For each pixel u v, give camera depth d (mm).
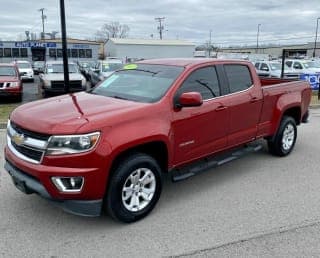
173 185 5383
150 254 3574
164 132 4312
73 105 4336
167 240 3830
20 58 56812
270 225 4172
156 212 4480
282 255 3562
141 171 4219
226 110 5254
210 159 5348
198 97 4410
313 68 22281
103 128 3783
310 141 8117
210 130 5062
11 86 14539
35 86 25188
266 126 6258
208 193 5094
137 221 4242
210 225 4160
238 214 4445
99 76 19422
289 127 6797
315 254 3584
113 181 3938
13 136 4113
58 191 3705
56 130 3670
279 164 6418
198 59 5371
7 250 3617
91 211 3838
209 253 3590
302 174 5918
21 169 3951
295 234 3971
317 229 4090
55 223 4164
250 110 5750
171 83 4691
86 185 3713
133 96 4695
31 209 4492
